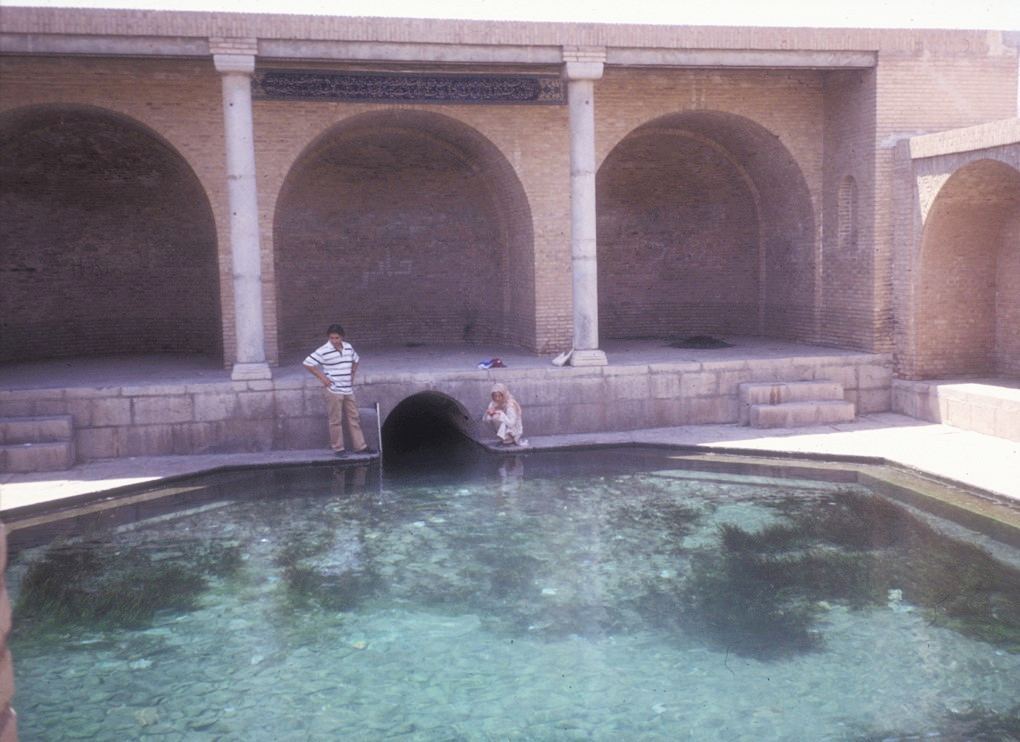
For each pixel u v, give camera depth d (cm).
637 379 1114
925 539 710
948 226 1123
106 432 998
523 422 1099
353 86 1170
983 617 568
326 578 658
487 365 1130
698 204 1502
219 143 1140
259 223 1162
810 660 518
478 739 445
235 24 1012
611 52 1109
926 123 1174
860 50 1152
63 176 1315
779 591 617
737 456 1001
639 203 1509
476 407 1095
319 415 1043
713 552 695
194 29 1005
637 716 463
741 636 551
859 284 1215
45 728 458
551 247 1255
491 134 1225
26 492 858
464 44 1077
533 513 807
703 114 1285
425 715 469
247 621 585
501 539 738
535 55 1091
